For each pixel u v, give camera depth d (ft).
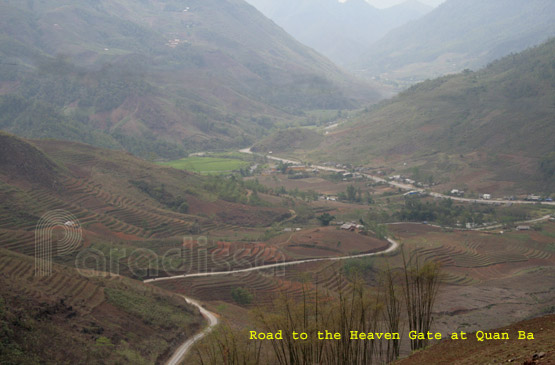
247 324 215.31
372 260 322.96
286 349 144.25
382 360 155.63
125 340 188.85
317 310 136.46
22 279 205.26
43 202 370.94
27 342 159.12
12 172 391.65
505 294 284.82
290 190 618.03
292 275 298.97
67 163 469.16
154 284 277.03
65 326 181.27
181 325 212.02
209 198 483.10
